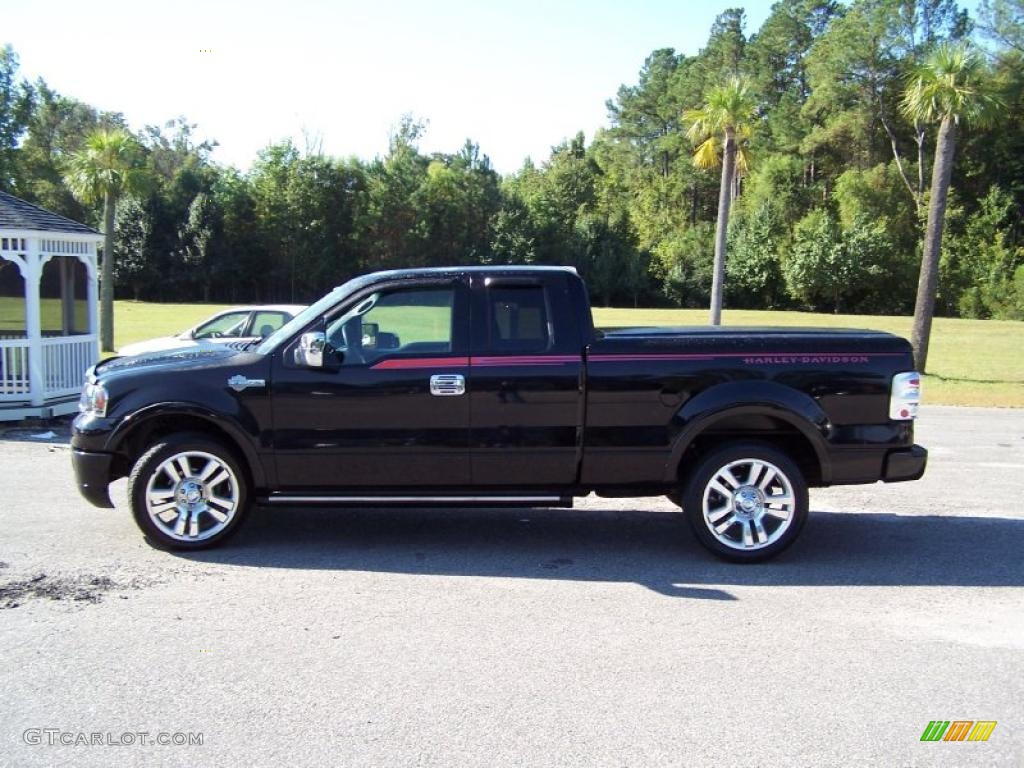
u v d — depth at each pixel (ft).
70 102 253.65
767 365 18.98
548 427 18.95
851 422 19.07
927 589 17.56
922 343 71.05
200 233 212.84
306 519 22.56
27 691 12.57
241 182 223.71
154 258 212.43
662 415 18.97
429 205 231.71
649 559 19.45
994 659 14.05
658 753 10.96
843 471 19.17
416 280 19.40
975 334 126.93
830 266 216.54
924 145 229.45
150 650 14.02
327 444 18.93
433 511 23.62
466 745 11.12
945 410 49.96
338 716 11.89
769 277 230.07
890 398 19.11
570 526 22.30
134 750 10.96
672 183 280.72
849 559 19.61
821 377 19.01
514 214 236.84
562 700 12.41
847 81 237.45
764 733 11.50
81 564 18.43
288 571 18.19
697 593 17.15
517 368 18.84
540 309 19.22
